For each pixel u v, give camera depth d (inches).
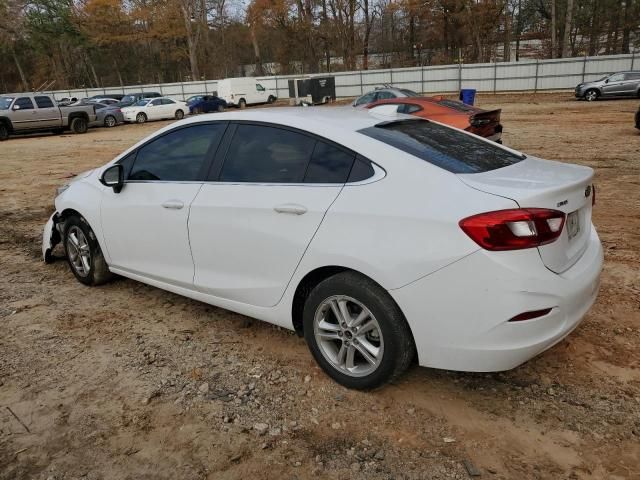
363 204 113.2
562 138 556.7
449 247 102.0
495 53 2299.5
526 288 100.1
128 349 147.8
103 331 159.3
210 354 143.9
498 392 122.3
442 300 104.2
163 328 160.4
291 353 143.3
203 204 142.0
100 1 2434.8
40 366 139.6
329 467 100.9
